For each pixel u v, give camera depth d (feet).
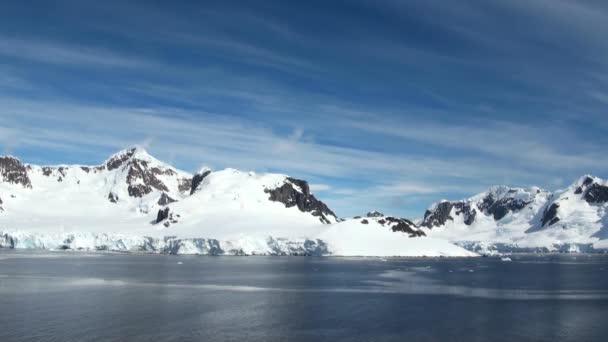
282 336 263.49
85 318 297.12
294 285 466.29
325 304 356.38
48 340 249.14
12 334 259.19
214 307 337.93
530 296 409.49
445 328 284.41
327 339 259.19
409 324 293.43
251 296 389.60
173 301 360.07
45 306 333.83
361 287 458.50
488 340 260.21
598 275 634.84
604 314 325.42
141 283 462.19
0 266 624.59
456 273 651.66
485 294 420.36
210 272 588.09
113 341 249.34
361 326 287.69
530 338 264.11
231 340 254.88
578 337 266.57
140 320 294.05
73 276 513.45
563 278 583.99
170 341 251.60
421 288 457.27
